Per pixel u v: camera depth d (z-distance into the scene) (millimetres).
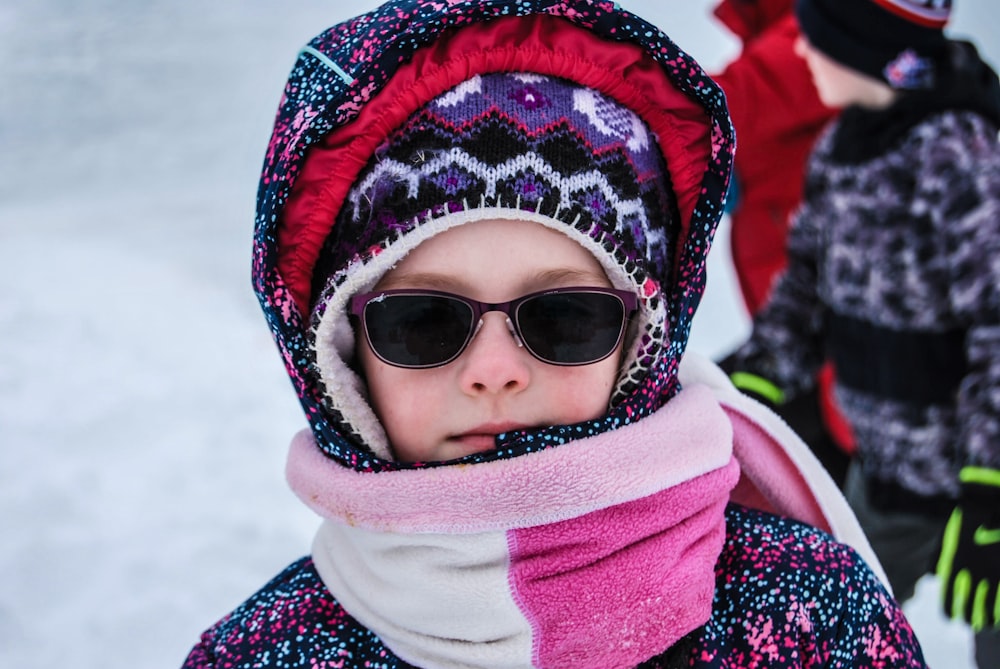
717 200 1164
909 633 1175
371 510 1052
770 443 1389
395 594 1066
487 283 1026
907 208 2152
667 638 1044
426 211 1016
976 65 2236
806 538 1191
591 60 1101
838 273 2312
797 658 1094
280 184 1082
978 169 2061
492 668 1048
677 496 1073
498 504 1011
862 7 2227
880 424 2262
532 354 1030
